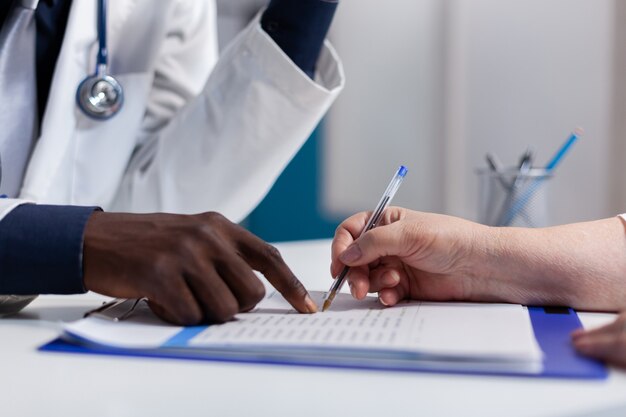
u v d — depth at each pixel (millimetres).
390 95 2979
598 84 2496
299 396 405
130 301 652
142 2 1167
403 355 456
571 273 646
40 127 1108
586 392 404
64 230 618
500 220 1172
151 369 464
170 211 1204
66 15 1098
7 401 404
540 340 511
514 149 2768
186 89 1335
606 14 2459
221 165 1177
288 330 535
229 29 2428
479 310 621
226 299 568
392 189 720
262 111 1133
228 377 443
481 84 2863
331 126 2828
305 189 2775
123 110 1158
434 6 2959
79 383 436
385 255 673
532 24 2680
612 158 2484
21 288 622
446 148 2990
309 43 1106
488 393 404
